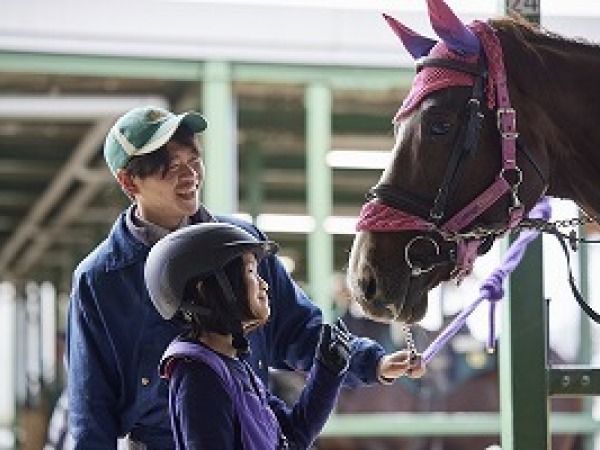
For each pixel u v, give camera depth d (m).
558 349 14.28
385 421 12.35
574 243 5.32
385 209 5.05
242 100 12.80
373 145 15.33
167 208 5.09
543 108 5.20
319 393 4.84
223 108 10.74
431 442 14.80
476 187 5.07
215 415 4.39
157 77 10.70
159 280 4.55
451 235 5.04
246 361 5.12
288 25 10.96
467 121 5.05
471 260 5.12
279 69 10.93
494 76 5.10
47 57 10.51
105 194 18.08
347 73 11.12
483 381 14.45
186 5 10.74
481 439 14.84
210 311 4.51
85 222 21.17
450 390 14.37
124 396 5.10
